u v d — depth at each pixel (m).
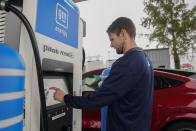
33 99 1.00
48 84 1.19
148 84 1.09
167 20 10.45
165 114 2.55
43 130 0.97
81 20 1.73
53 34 1.20
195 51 10.25
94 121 2.91
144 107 1.06
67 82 1.45
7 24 1.04
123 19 1.22
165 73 2.81
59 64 1.26
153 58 13.55
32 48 1.01
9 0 0.93
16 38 0.99
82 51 1.73
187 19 9.93
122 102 1.06
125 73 1.01
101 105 1.00
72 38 1.49
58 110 1.26
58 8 1.27
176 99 2.54
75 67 1.54
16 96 0.74
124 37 1.20
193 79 2.64
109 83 1.01
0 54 0.70
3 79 0.68
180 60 10.63
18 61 0.78
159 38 10.43
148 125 1.10
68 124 1.41
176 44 10.20
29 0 1.01
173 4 10.48
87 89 3.22
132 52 1.09
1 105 0.67
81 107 1.04
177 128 2.52
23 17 0.94
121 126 1.04
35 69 1.02
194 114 2.40
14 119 0.73
